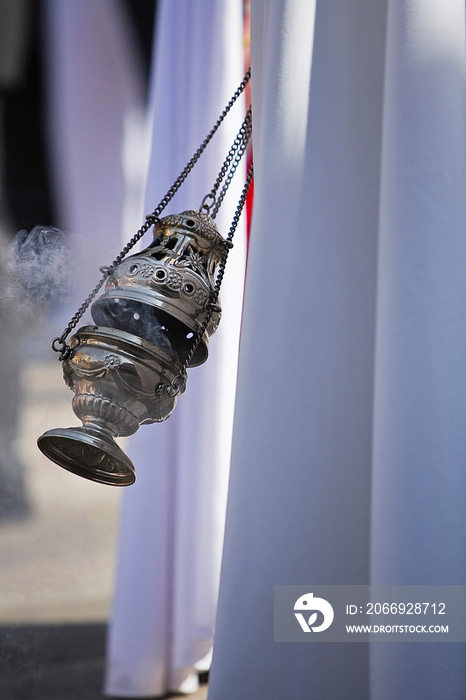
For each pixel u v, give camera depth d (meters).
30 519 4.70
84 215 4.49
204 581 2.89
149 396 2.04
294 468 2.04
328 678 2.04
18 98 4.64
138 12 4.34
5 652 3.12
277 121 2.05
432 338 1.96
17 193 4.61
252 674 2.03
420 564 1.94
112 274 2.08
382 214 1.98
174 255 2.07
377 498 1.96
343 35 2.06
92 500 5.02
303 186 2.05
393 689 1.94
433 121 1.97
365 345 2.05
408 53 1.98
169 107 2.64
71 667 3.02
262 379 2.04
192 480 2.83
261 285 2.04
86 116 4.46
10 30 4.40
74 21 4.36
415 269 1.96
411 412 1.95
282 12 2.05
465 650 1.94
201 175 2.63
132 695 2.80
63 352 2.05
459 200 1.97
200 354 2.10
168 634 2.84
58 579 3.94
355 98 2.06
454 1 1.98
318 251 2.05
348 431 2.04
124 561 2.81
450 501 1.95
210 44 2.64
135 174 4.50
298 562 2.04
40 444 2.06
